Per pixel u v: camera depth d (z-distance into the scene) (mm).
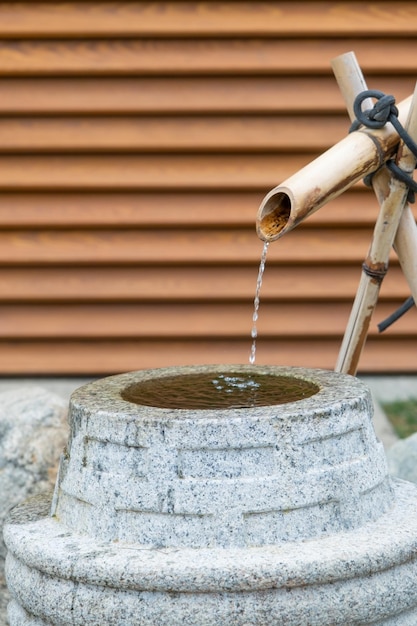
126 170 6098
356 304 3322
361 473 2691
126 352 6309
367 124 2965
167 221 6141
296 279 6234
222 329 6262
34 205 6141
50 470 3877
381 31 5961
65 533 2725
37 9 5930
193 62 5984
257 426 2549
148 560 2473
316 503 2578
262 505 2527
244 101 6023
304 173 2797
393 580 2590
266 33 5957
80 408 2766
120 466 2623
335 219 6156
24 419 3967
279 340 6293
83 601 2543
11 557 2859
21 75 5980
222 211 6145
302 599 2467
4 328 6262
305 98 6031
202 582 2420
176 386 3121
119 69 5973
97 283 6230
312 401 2717
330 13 5965
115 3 5945
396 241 3197
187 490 2529
